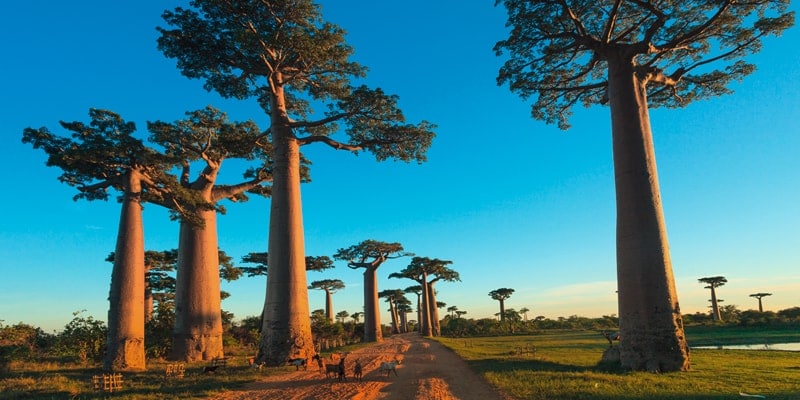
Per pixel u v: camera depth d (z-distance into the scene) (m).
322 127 31.39
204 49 25.47
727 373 15.23
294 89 30.41
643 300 16.66
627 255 17.31
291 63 26.64
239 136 28.16
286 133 26.25
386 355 28.62
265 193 35.56
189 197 24.73
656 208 17.41
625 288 17.20
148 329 32.03
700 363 18.42
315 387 15.27
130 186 23.47
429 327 68.00
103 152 21.44
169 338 30.83
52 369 21.30
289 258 24.58
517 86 22.73
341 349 42.72
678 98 24.59
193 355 27.84
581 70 22.97
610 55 19.39
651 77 19.42
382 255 62.59
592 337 48.44
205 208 25.92
